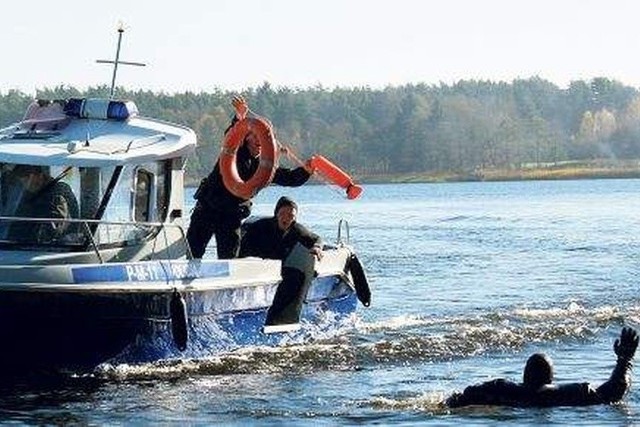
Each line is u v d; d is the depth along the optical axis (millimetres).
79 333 39438
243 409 36688
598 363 44250
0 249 40562
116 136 43562
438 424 34719
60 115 44281
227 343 43125
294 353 44594
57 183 41375
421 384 40562
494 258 90188
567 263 85125
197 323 41875
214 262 42438
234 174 44000
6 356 39188
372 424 34812
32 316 38688
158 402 37469
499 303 62031
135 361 40844
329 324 48594
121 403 37281
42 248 40844
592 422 34750
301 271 45312
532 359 37156
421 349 46406
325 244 51719
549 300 63000
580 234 118188
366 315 57125
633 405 36656
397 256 92375
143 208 42875
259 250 45719
